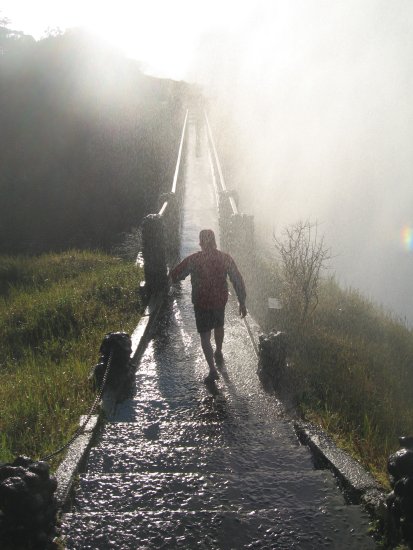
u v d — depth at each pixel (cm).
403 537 296
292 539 323
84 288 1120
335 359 752
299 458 459
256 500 373
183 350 752
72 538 325
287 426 527
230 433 512
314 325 901
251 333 788
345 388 638
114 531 331
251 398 595
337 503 367
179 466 448
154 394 609
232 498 376
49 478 341
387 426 566
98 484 394
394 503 305
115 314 923
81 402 568
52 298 1091
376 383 720
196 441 497
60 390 603
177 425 530
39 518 318
